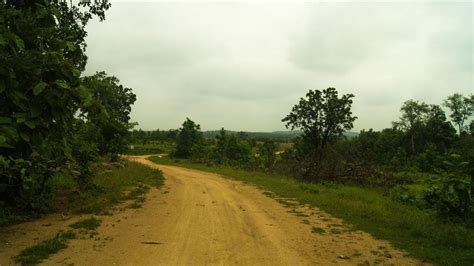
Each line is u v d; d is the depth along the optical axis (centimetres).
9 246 647
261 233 843
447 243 783
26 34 764
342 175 2606
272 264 617
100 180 1597
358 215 1127
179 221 939
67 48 798
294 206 1297
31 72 687
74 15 1297
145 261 603
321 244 768
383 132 6456
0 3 740
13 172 769
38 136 706
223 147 4712
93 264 574
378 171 2647
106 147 2294
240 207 1216
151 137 9738
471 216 1047
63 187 1355
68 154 846
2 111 692
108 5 1340
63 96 698
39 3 870
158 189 1623
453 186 1042
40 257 588
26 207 935
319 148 3794
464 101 6256
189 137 5684
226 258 637
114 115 2270
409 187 2264
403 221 995
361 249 736
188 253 657
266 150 4716
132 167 2523
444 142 6119
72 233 745
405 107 6438
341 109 3862
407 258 680
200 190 1672
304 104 3916
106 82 2983
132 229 826
